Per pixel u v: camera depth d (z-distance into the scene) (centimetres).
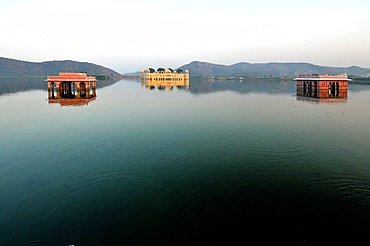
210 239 1031
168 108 4456
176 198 1339
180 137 2508
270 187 1452
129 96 6744
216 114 3825
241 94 7525
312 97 6206
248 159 1891
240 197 1346
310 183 1492
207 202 1300
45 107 4384
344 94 6562
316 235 1051
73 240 1028
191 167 1745
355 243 1004
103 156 1961
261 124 3084
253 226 1109
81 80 6225
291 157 1923
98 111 4038
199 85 13288
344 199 1313
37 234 1065
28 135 2539
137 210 1232
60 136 2512
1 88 9138
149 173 1648
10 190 1428
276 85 13125
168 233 1068
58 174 1634
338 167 1719
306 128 2839
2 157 1930
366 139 2370
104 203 1292
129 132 2698
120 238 1038
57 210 1236
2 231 1084
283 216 1178
